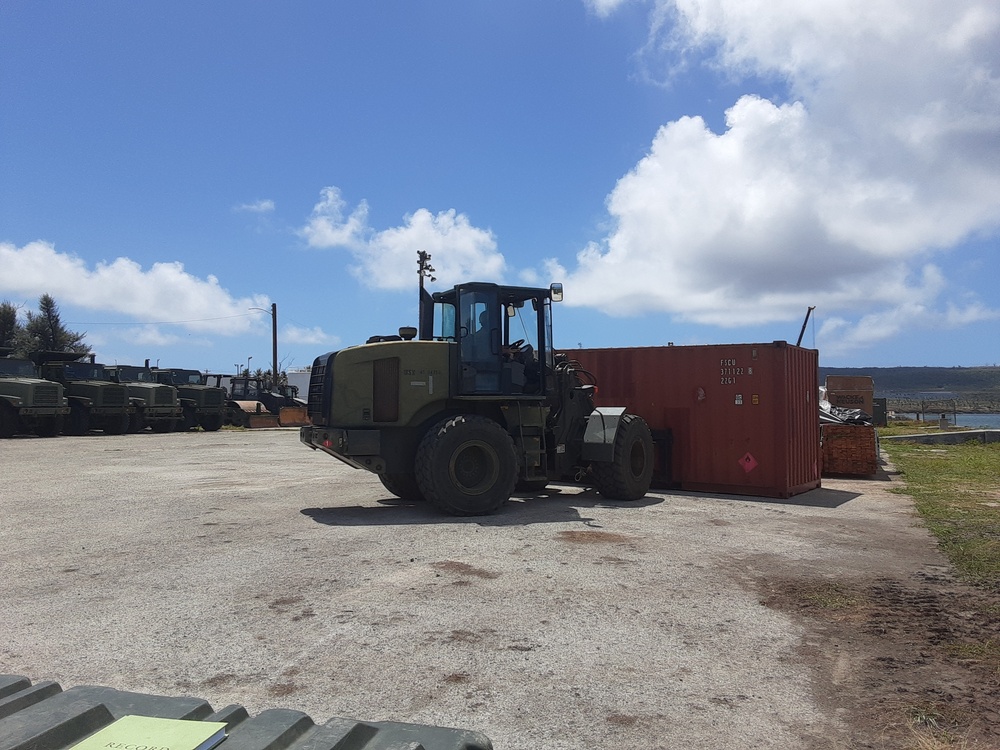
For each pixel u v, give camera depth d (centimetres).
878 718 341
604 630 457
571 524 809
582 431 1057
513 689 371
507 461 885
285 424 3566
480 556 646
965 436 2488
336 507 930
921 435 2462
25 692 207
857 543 731
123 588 546
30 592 537
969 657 417
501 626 463
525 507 942
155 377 3105
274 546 686
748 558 654
